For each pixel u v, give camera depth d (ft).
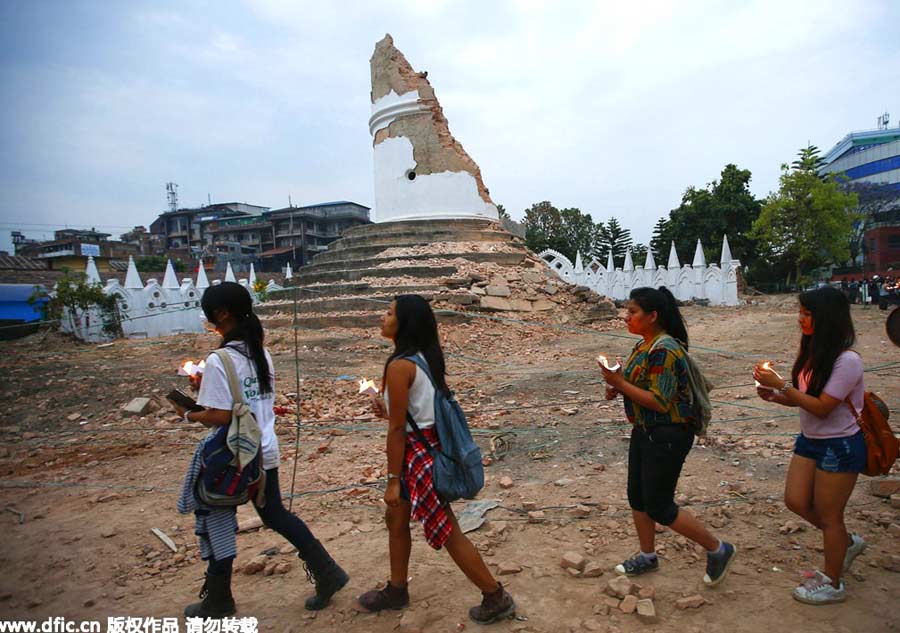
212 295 10.90
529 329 46.19
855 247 157.17
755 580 11.37
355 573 12.30
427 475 9.92
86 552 13.91
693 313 66.18
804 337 10.98
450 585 11.69
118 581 12.55
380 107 66.64
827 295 10.38
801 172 123.03
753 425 21.17
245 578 12.39
